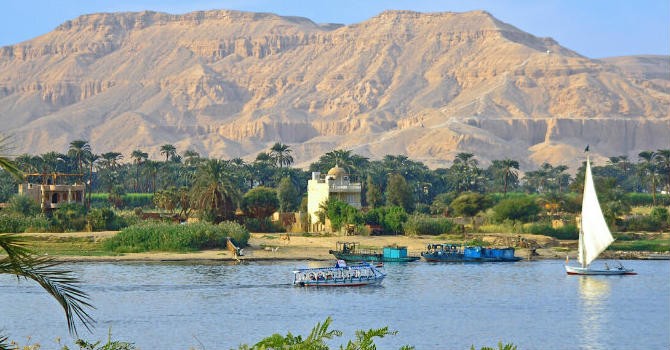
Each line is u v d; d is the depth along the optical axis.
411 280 157.25
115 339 95.44
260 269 165.38
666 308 128.88
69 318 24.48
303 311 118.31
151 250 187.38
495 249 195.00
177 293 131.00
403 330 106.44
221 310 116.88
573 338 104.56
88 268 159.88
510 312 122.38
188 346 92.25
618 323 115.19
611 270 170.75
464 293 140.50
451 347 96.69
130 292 130.88
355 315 116.69
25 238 24.16
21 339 93.69
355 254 184.88
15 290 131.12
